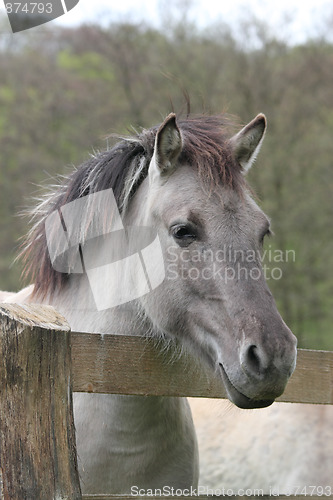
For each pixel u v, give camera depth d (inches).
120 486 134.1
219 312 111.2
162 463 136.9
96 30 620.4
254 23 590.9
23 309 88.4
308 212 569.3
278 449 243.8
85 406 132.3
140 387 112.4
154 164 125.3
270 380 101.3
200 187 119.0
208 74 591.2
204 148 124.0
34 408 82.7
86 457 132.0
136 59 616.1
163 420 133.8
